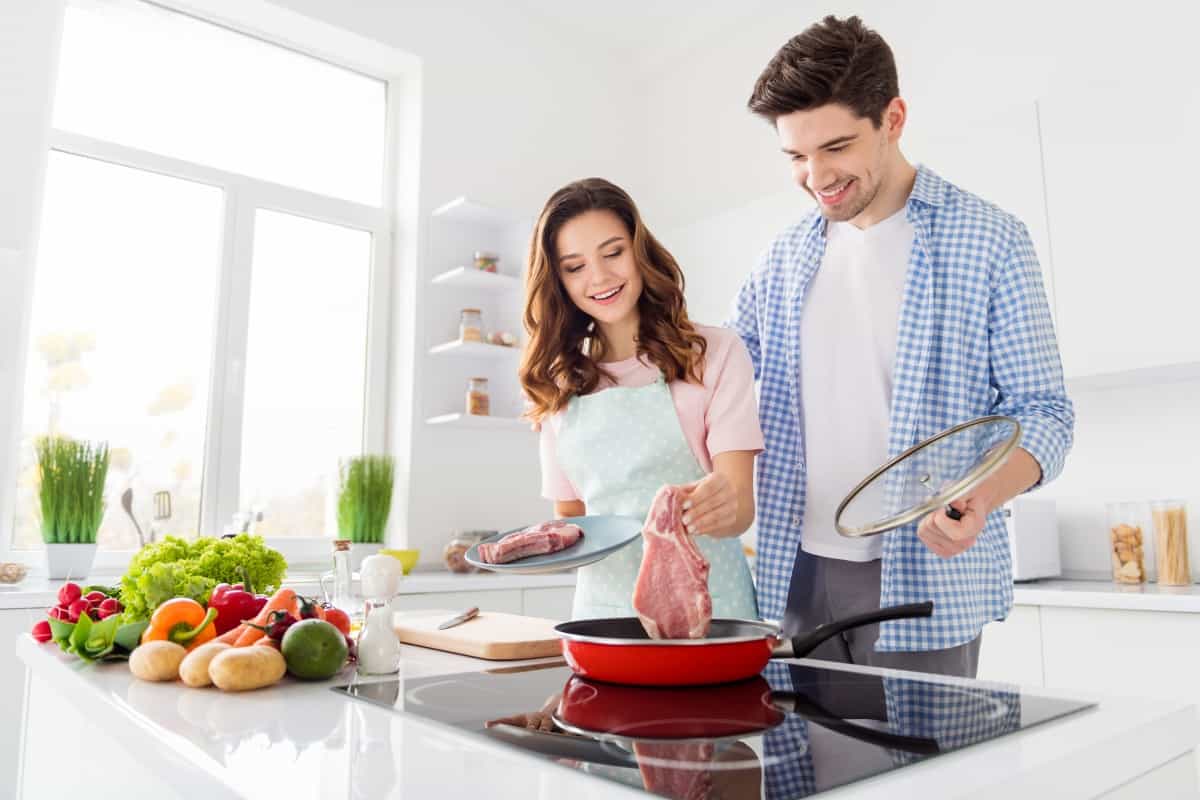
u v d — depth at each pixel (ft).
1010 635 6.79
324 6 9.75
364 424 10.13
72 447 7.36
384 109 10.89
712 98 12.05
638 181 12.87
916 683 2.75
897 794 1.61
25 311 7.84
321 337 9.97
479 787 1.68
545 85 11.78
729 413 4.12
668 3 11.37
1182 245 6.44
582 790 1.65
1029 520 7.43
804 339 4.52
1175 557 6.91
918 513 2.59
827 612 4.26
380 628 3.08
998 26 9.04
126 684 2.91
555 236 4.34
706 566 3.05
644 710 2.36
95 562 7.98
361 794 1.65
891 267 4.27
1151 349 6.55
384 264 10.48
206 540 4.28
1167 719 2.26
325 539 9.57
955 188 4.21
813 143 3.83
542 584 8.86
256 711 2.45
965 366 3.99
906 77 9.86
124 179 8.81
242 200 9.50
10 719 6.13
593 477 4.39
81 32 8.77
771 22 11.33
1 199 7.58
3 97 7.66
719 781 1.68
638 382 4.48
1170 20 7.75
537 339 4.50
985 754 1.89
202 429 8.96
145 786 2.62
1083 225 6.99
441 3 10.77
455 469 10.12
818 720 2.21
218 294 9.20
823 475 4.34
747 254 9.91
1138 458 7.69
